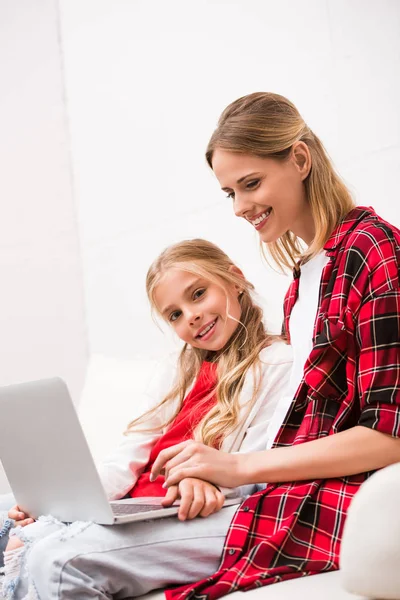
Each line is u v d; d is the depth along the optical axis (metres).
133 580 1.05
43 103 2.62
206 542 1.10
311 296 1.29
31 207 2.64
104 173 2.43
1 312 2.68
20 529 1.16
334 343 1.15
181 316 1.50
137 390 1.75
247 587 0.97
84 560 1.02
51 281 2.60
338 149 1.76
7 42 2.70
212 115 2.07
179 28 2.15
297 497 1.09
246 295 1.54
